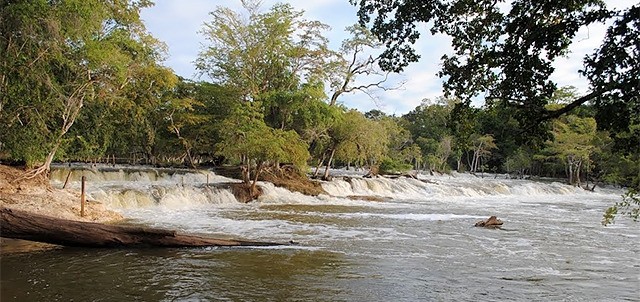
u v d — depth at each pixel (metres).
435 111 82.12
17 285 9.20
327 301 8.81
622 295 9.70
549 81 6.21
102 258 11.52
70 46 21.72
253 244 13.85
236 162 41.28
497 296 9.42
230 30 40.03
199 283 9.75
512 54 6.34
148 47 29.94
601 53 5.27
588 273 11.61
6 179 19.45
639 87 5.07
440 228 18.86
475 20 7.20
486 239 16.45
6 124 18.75
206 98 41.66
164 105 39.31
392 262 12.27
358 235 16.62
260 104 35.50
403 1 7.63
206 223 18.66
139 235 12.52
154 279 9.92
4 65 16.83
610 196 44.94
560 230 19.20
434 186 39.31
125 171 31.34
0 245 12.41
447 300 9.06
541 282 10.64
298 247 13.97
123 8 26.17
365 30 40.66
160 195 23.61
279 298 8.91
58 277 9.84
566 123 59.78
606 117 5.40
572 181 56.06
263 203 26.84
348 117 36.97
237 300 8.71
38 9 16.75
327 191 32.62
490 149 71.44
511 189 43.59
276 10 40.34
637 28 5.10
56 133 21.98
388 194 35.53
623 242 16.39
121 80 25.34
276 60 40.28
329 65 41.00
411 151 66.69
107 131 29.66
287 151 28.72
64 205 17.58
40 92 19.62
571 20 5.71
